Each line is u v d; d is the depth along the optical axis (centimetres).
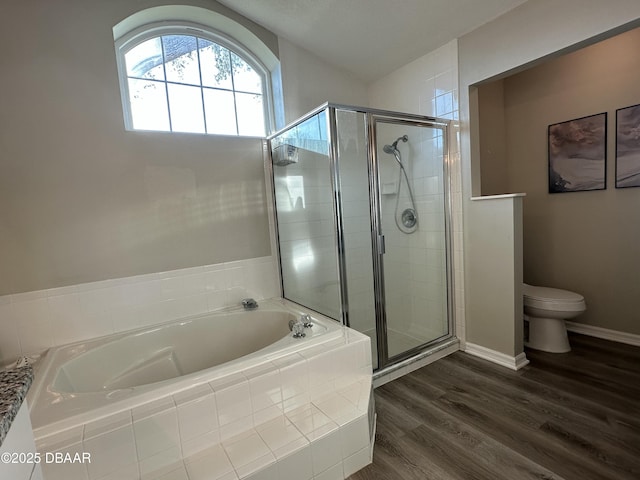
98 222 202
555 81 276
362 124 233
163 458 127
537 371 223
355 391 170
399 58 271
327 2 219
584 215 267
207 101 249
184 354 219
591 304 269
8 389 61
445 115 254
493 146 303
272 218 265
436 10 214
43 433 114
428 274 272
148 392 134
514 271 225
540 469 143
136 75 224
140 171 213
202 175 234
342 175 225
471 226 247
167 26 232
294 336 181
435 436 168
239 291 253
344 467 146
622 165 244
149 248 217
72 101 192
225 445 136
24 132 181
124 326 211
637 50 232
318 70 281
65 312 195
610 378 207
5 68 176
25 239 184
